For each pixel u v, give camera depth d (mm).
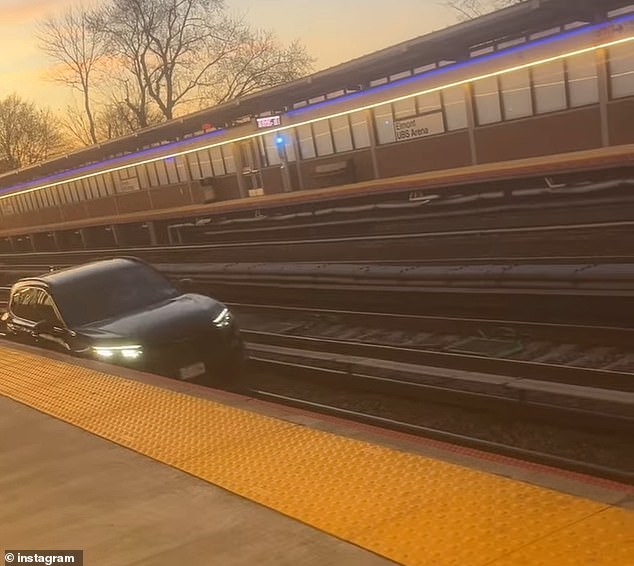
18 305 8859
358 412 7035
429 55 16172
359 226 18750
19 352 7969
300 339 10289
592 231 11727
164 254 23141
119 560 2992
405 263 11859
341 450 3836
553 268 9219
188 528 3213
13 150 57594
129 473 4008
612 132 13297
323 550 2818
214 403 5043
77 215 32062
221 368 7508
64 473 4176
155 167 26172
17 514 3660
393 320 10391
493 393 6371
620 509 2725
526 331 8578
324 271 12812
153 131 25625
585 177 13914
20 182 38969
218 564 2846
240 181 22656
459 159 16281
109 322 7574
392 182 17453
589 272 8750
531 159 14508
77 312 7812
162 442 4449
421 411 6770
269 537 3006
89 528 3359
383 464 3557
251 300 14883
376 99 17672
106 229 30547
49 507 3695
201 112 22562
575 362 7484
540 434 5770
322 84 18844
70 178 31734
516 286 9578
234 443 4234
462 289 10297
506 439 5820
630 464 5039
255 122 21250
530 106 14617
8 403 5992
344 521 3033
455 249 13164
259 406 4852
